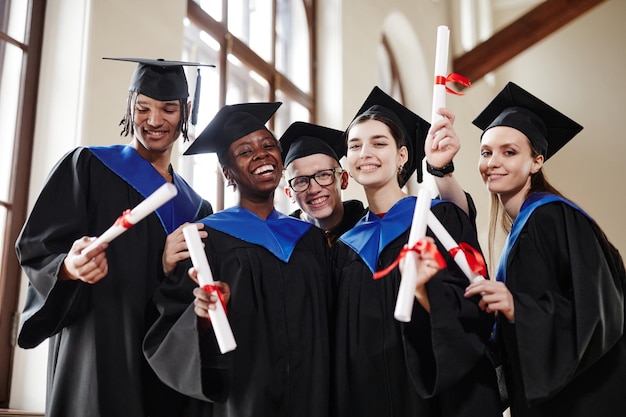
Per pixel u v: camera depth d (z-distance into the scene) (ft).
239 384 8.35
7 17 13.75
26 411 12.25
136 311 8.92
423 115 31.53
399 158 9.70
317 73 24.84
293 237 9.31
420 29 31.96
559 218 8.66
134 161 9.73
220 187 18.08
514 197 9.49
